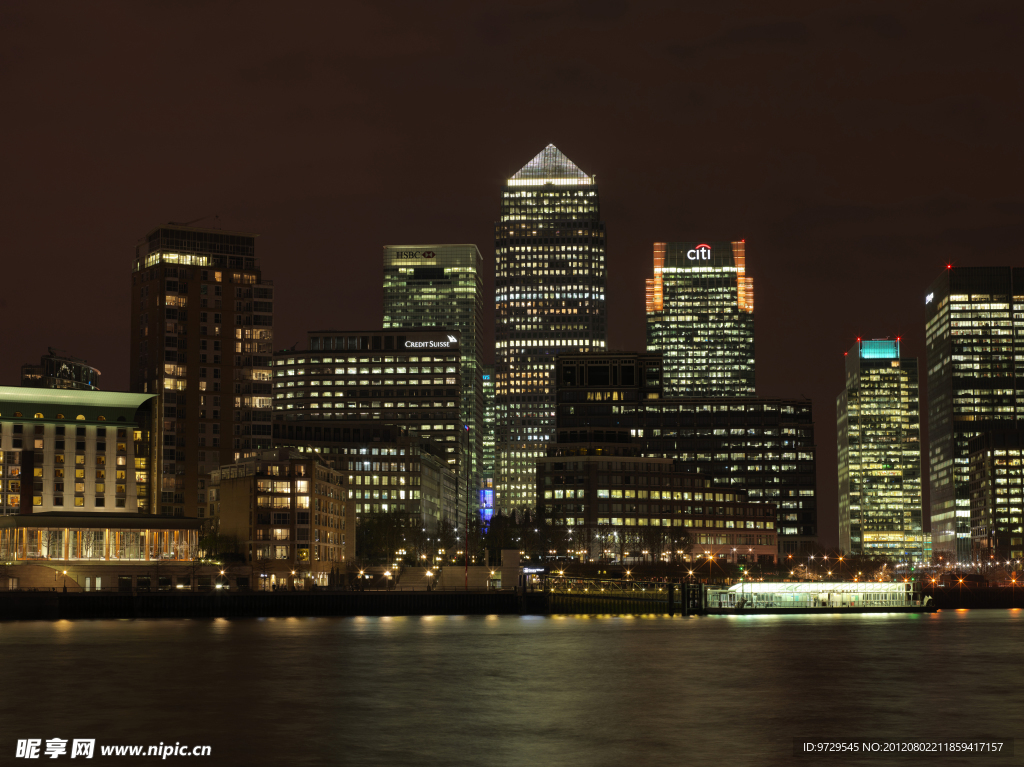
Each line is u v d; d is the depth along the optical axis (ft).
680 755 279.69
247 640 575.79
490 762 271.28
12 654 500.74
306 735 305.53
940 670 456.45
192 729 314.55
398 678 423.64
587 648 543.80
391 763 270.05
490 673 440.04
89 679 416.46
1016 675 438.40
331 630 652.48
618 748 287.89
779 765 267.80
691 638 609.01
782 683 413.80
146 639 579.07
